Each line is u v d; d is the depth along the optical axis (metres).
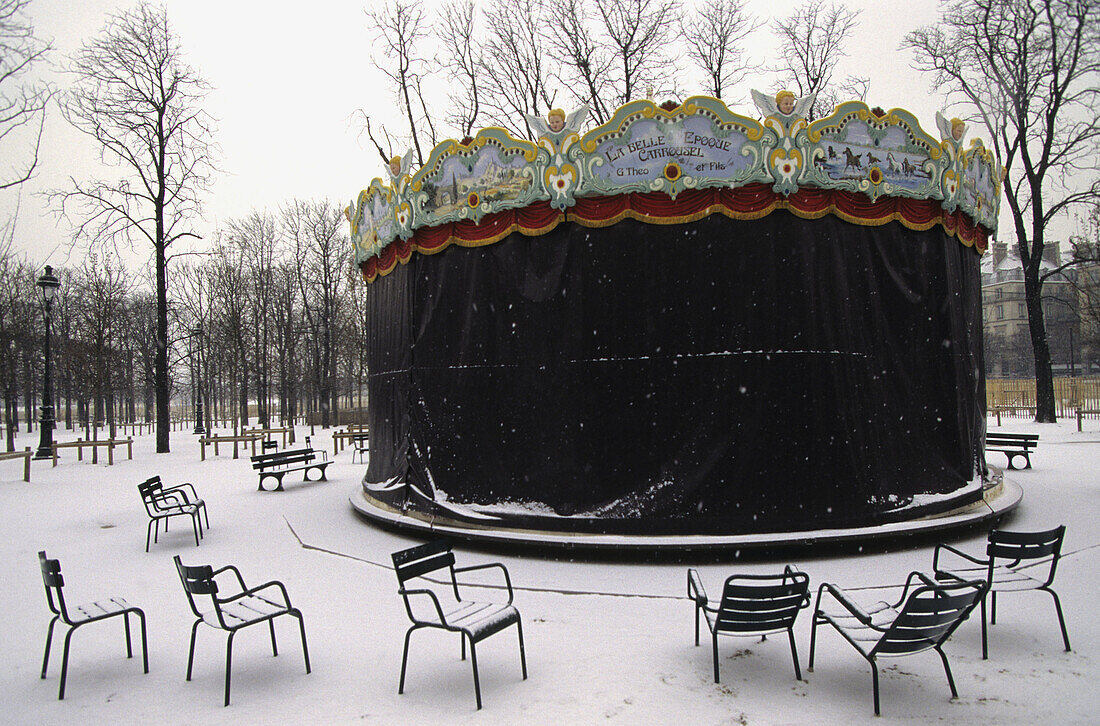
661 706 4.86
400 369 11.45
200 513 13.55
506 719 4.73
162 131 28.39
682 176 9.22
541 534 9.16
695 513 8.96
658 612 6.89
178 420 70.19
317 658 6.04
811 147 9.18
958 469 10.09
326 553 9.88
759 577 5.38
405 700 5.11
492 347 10.10
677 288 9.28
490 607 5.64
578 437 9.39
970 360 10.77
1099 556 8.57
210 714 4.99
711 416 9.11
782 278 9.19
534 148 9.61
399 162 11.10
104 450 30.72
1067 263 28.53
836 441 9.09
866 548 8.90
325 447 30.81
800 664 5.59
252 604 6.26
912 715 4.66
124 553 10.30
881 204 9.61
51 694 5.45
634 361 9.32
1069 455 18.97
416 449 10.88
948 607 4.67
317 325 47.03
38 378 45.62
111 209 26.94
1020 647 5.89
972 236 11.23
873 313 9.54
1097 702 4.82
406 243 11.21
